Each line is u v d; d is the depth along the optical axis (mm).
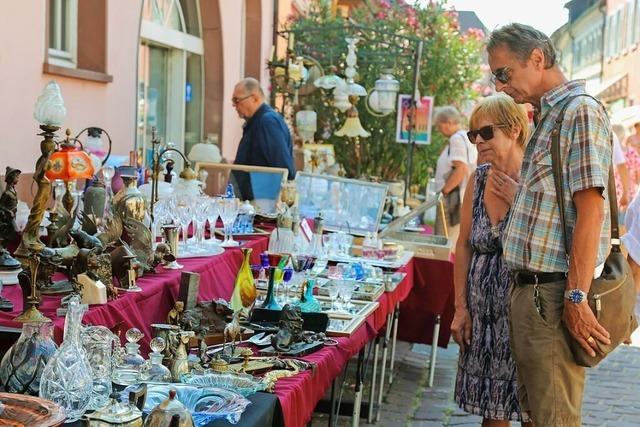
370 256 6270
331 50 12430
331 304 4555
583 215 3533
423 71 13516
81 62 8023
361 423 6000
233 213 5234
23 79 6680
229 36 12453
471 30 14273
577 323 3547
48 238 3795
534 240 3650
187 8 11688
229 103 12555
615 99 30625
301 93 11906
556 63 3768
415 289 6828
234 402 2855
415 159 12812
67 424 2633
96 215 4457
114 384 3010
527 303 3676
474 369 4316
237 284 4160
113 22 8242
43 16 6922
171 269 4234
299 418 3303
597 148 3549
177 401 2547
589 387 7129
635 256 4859
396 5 13898
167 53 11375
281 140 7344
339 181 7246
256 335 3836
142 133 10844
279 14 15125
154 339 3172
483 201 4352
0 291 3336
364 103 12461
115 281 3730
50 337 2846
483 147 4320
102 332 2926
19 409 2510
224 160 9344
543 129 3676
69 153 4090
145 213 4195
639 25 27312
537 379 3652
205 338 3639
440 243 6969
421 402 6539
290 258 4855
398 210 8781
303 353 3662
